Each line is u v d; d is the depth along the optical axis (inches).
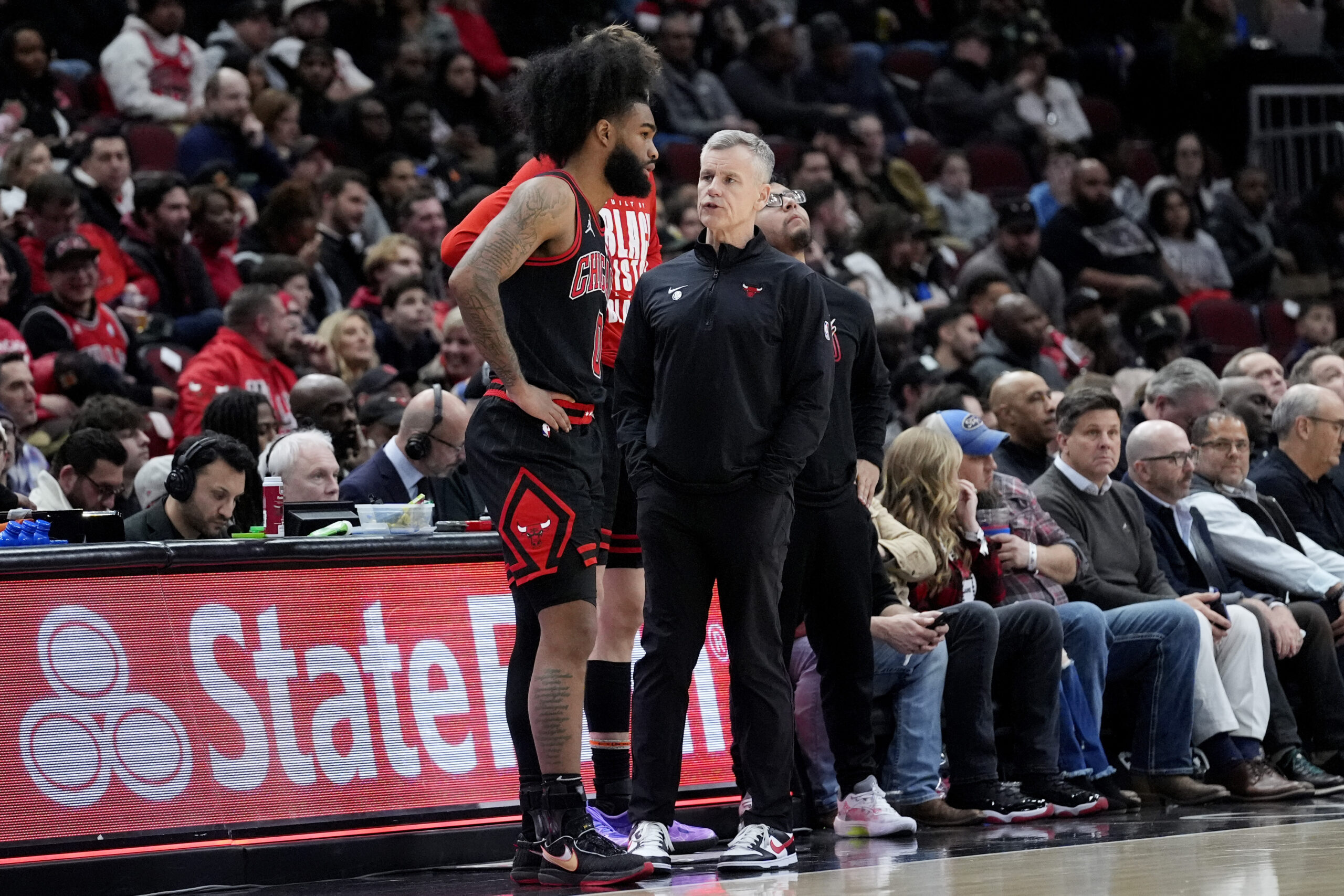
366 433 827.4
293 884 514.3
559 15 1656.0
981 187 1622.8
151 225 1045.8
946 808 639.1
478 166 1347.2
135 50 1288.1
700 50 1678.2
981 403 989.8
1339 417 877.8
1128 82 1923.0
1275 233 1673.2
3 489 665.6
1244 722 735.1
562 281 483.5
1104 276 1445.6
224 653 526.3
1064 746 681.6
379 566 558.9
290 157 1268.5
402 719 551.2
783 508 514.3
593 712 541.3
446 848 543.8
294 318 949.2
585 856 476.1
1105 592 734.5
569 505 478.0
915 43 1883.6
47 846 485.1
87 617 506.3
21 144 1065.5
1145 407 903.1
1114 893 426.0
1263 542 812.0
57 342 901.2
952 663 651.5
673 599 509.0
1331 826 599.2
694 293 510.9
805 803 636.1
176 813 506.6
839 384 599.8
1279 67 1895.9
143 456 775.7
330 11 1466.5
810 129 1587.1
